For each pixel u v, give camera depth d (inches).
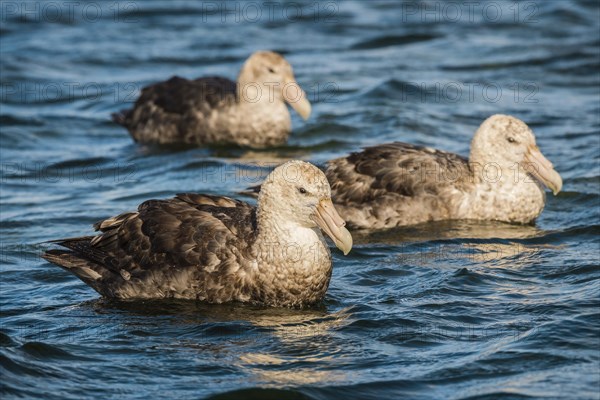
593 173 700.7
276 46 1135.0
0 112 907.4
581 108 890.1
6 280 528.4
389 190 614.5
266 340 439.2
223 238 478.9
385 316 463.2
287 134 831.1
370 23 1219.9
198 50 1122.0
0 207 663.8
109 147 831.7
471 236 590.9
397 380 397.7
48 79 1017.5
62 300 497.7
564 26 1167.6
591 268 519.5
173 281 481.4
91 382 398.3
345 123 857.5
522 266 530.9
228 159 783.1
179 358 421.1
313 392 386.3
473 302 478.6
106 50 1121.4
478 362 411.5
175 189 695.7
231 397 384.2
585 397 378.6
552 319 449.4
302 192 465.1
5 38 1158.3
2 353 414.3
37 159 786.2
